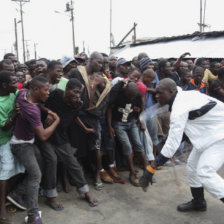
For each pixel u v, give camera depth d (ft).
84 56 20.49
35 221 8.50
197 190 9.55
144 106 12.64
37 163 8.96
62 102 9.72
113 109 11.84
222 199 8.23
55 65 9.78
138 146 12.35
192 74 16.25
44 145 9.72
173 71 16.72
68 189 11.19
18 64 16.33
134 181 11.77
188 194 11.01
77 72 11.10
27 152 8.80
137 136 12.37
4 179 8.85
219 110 8.52
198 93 8.86
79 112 11.07
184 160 14.34
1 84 8.70
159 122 12.92
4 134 8.88
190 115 8.46
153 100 12.95
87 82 10.78
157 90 8.75
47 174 9.67
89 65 11.10
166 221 9.20
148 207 10.05
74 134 10.96
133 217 9.41
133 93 11.12
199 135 8.61
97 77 10.95
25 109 8.34
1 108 8.67
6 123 8.65
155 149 13.62
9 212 9.50
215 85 15.20
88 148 11.46
